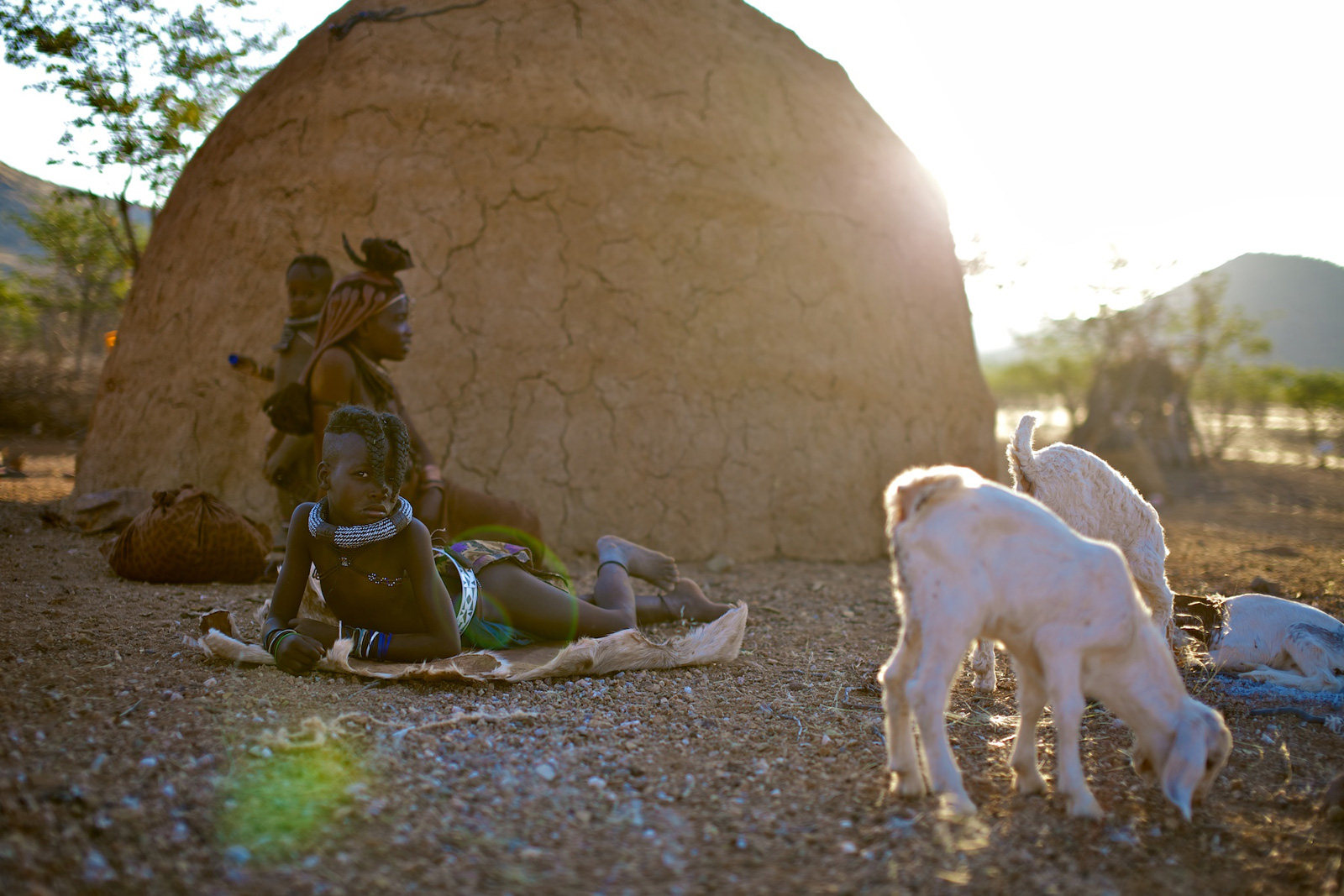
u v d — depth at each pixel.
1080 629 2.80
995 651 5.08
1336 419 32.16
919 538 2.80
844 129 9.41
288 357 6.32
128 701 3.52
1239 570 8.33
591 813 2.88
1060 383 32.94
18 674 3.77
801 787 3.16
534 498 7.60
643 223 8.13
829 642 5.38
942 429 9.33
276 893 2.30
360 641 4.06
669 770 3.26
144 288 8.85
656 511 7.82
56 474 11.65
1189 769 2.81
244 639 4.63
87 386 16.95
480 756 3.26
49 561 6.36
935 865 2.61
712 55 8.92
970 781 3.27
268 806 2.73
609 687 4.18
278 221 8.16
